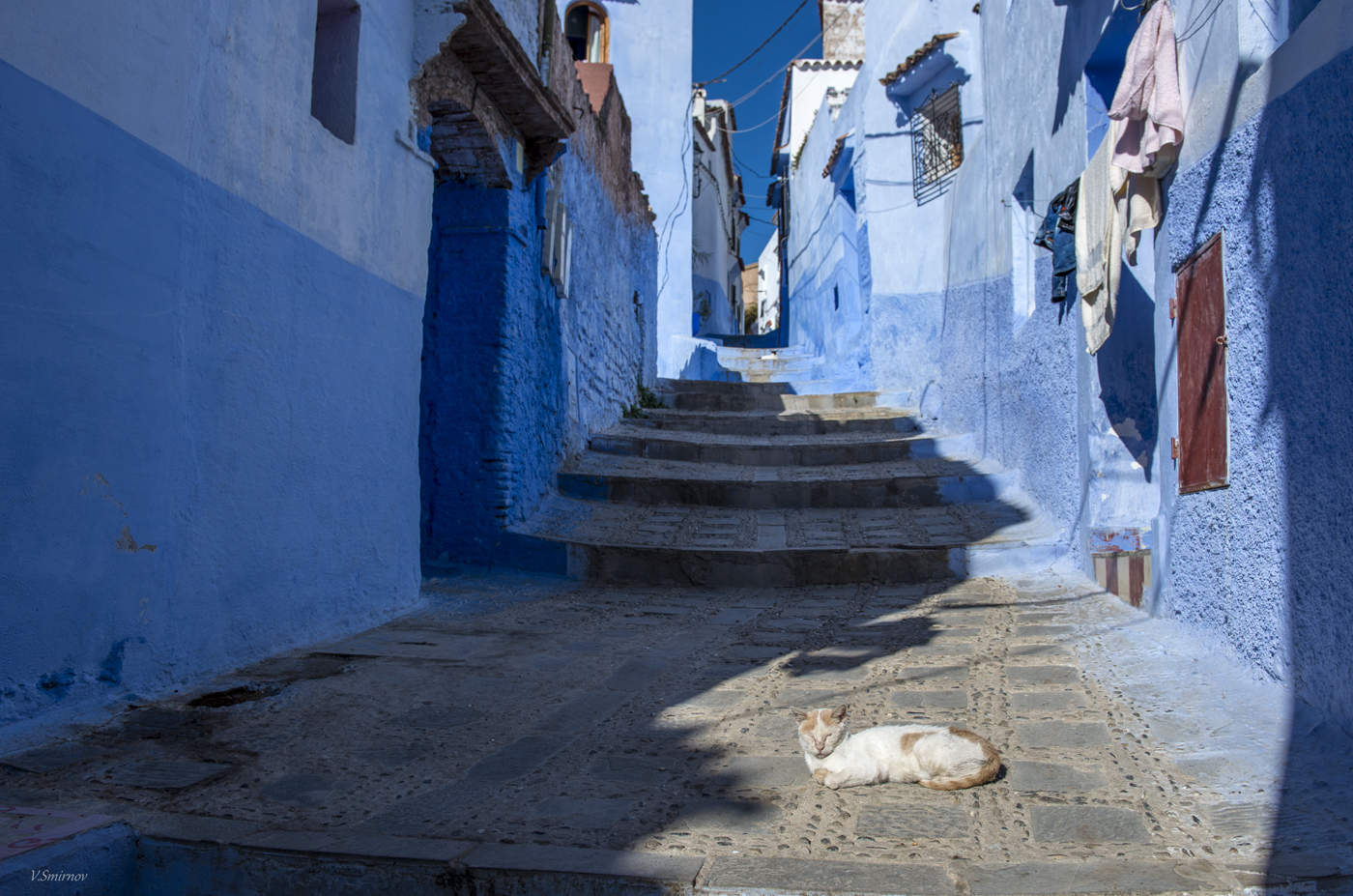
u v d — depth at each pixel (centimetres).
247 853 251
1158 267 520
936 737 298
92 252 354
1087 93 659
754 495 925
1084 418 680
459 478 784
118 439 368
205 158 419
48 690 341
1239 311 411
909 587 715
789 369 1753
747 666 473
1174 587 495
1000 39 941
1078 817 266
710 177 2478
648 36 1753
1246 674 395
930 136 1316
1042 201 785
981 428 1010
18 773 297
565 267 934
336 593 532
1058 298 726
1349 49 323
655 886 229
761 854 244
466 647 511
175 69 398
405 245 616
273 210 470
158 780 300
